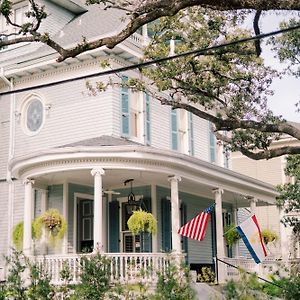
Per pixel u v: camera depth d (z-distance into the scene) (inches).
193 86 669.3
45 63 866.8
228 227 932.6
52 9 949.2
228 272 819.4
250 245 778.8
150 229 720.3
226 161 1072.8
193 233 725.9
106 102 828.6
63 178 795.4
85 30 895.7
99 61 837.8
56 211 731.4
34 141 882.1
